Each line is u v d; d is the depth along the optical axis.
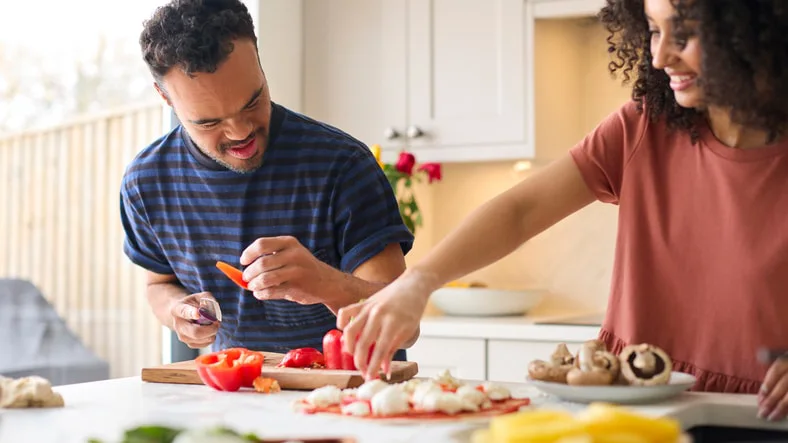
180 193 2.04
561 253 3.52
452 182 3.69
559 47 3.33
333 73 3.48
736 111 1.43
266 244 1.72
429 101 3.33
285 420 1.29
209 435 0.96
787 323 1.50
